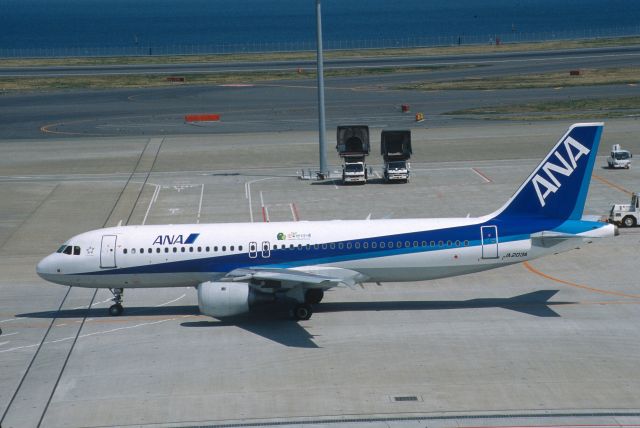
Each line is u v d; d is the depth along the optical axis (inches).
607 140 6909.5
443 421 2198.6
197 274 3169.3
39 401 2394.2
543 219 3137.3
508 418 2209.6
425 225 3149.6
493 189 5364.2
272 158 6707.7
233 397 2388.0
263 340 2874.0
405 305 3255.4
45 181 5974.4
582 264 3767.2
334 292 3476.9
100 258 3159.5
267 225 3216.0
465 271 3154.5
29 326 3093.0
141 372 2603.3
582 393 2361.0
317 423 2202.3
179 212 4977.9
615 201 4980.3
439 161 6402.6
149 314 3228.3
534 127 7637.8
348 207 4997.5
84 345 2874.0
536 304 3221.0
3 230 4626.0
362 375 2529.5
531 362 2605.8
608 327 2925.7
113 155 6934.1
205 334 2957.7
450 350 2731.3
